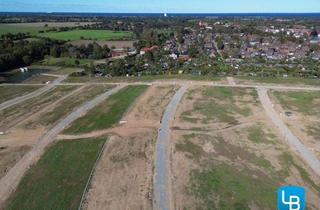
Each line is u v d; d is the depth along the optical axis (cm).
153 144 5909
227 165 5150
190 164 5166
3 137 6506
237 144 5925
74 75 12494
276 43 19638
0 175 5019
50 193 4519
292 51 16662
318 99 8531
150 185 4612
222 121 7050
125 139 6166
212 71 12162
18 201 4384
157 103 8344
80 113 7806
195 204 4194
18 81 12000
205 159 5334
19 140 6322
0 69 13975
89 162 5309
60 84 11000
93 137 6325
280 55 15738
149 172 4953
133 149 5722
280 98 8638
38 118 7575
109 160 5359
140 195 4388
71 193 4484
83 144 6019
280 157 5444
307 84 10012
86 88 10262
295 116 7338
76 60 15575
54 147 5950
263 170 5019
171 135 6300
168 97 8844
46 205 4266
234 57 15525
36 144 6112
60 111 8025
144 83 10506
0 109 8400
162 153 5544
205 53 16662
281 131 6506
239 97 8769
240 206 4147
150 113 7606
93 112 7844
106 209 4112
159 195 4378
